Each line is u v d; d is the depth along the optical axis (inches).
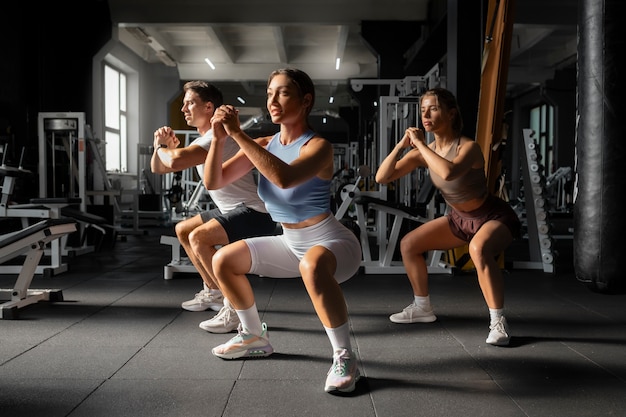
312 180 70.8
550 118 638.5
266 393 68.2
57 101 349.4
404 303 124.2
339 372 68.7
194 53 550.3
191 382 72.0
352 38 492.4
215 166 71.7
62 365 78.7
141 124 541.0
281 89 69.9
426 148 89.2
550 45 529.0
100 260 197.6
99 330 98.7
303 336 94.7
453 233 100.6
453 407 64.1
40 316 109.7
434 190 159.2
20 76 304.0
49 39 332.8
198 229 94.1
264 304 121.7
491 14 164.6
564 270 173.6
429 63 401.7
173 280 154.2
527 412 62.7
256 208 97.6
